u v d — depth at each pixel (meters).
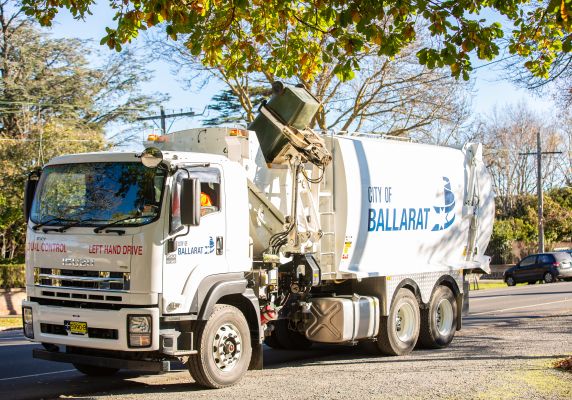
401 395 8.38
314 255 11.00
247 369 9.60
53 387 9.49
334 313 10.86
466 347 12.77
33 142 29.02
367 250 11.59
